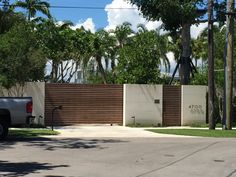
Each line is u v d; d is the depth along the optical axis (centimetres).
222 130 2598
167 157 1473
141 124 2947
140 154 1537
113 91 2945
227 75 2706
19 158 1405
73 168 1219
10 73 2623
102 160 1382
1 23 3084
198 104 3059
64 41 4900
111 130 2556
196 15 3262
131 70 3203
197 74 3438
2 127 1945
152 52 3256
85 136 2211
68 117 2866
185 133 2412
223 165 1317
